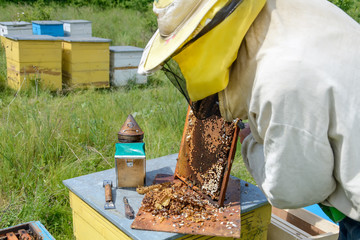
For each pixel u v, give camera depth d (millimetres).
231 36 1222
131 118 2229
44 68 6004
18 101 5023
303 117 1154
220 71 1271
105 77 6641
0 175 3041
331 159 1205
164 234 1688
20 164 3303
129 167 2125
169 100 5562
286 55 1171
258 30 1281
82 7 14656
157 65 1269
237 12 1189
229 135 1831
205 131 1999
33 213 2623
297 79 1138
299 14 1272
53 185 3002
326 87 1135
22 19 11102
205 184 2012
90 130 3951
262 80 1195
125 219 1820
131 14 14375
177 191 2012
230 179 2266
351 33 1268
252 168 1596
